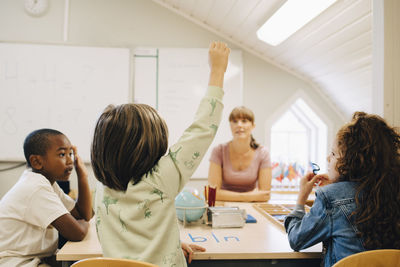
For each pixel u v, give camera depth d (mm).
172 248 790
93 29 2910
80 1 2902
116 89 2889
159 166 825
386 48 1324
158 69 2930
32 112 2812
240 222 1321
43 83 2824
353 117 1069
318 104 3018
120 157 801
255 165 2008
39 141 1269
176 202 1320
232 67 2969
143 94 2916
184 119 2941
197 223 1379
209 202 1505
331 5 1756
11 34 2834
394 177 936
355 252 936
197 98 2949
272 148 3215
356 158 970
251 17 2348
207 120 869
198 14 2836
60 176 1313
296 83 3016
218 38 2979
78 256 1016
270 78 3002
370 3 1600
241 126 1913
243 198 1830
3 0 2826
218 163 2025
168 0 2873
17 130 2799
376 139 958
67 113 2846
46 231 1296
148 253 754
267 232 1257
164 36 2955
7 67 2797
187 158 835
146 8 2953
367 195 945
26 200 1177
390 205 916
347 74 2418
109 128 814
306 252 1051
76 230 1141
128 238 776
